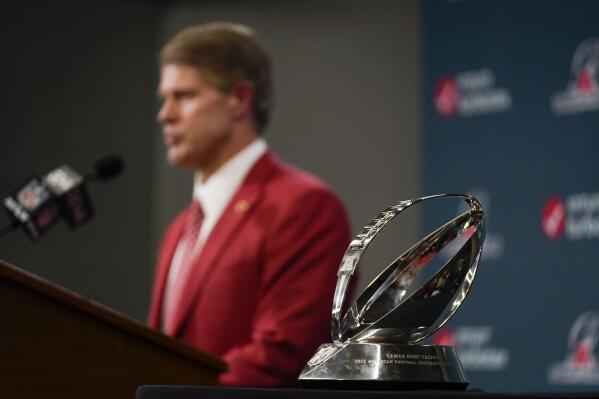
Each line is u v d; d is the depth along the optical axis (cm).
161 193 1048
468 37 820
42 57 1006
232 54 485
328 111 925
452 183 813
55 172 386
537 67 777
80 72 1027
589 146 744
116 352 293
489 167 793
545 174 762
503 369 764
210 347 447
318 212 459
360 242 184
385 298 187
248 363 426
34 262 973
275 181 474
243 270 450
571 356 734
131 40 1059
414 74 873
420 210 831
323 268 450
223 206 479
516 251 768
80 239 1004
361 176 895
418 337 185
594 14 753
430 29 845
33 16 1004
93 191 1019
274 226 454
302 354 436
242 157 483
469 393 150
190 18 1048
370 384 169
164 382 302
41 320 279
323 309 445
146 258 1044
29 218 376
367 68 905
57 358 281
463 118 812
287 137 949
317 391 150
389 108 885
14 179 978
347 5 925
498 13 803
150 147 1059
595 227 734
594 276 731
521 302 760
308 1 952
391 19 895
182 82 482
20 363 275
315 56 941
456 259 189
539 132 770
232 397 153
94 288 1009
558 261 748
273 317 439
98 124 1033
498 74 797
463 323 787
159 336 300
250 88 488
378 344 173
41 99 1002
